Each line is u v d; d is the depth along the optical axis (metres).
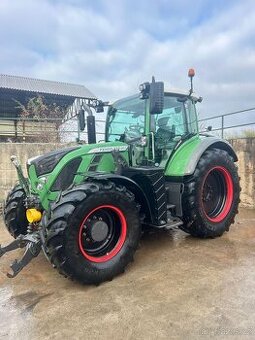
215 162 4.53
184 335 2.36
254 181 6.29
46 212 3.35
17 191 4.36
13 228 4.30
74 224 3.09
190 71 4.70
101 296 3.03
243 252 3.96
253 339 2.27
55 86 16.97
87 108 4.93
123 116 4.67
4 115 15.54
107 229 3.46
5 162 7.09
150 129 4.21
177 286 3.12
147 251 4.13
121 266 3.43
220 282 3.15
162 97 3.71
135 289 3.12
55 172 3.54
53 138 10.16
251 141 6.30
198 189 4.30
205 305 2.74
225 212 4.69
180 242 4.44
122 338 2.37
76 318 2.67
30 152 7.18
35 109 13.05
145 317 2.62
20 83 16.39
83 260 3.17
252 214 5.92
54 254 3.03
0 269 3.79
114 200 3.39
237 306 2.70
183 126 4.78
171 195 4.33
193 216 4.29
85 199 3.18
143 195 3.79
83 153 3.70
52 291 3.19
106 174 3.50
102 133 5.09
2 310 2.86
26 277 3.54
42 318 2.69
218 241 4.43
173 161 4.37
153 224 3.89
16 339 2.42
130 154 4.14
